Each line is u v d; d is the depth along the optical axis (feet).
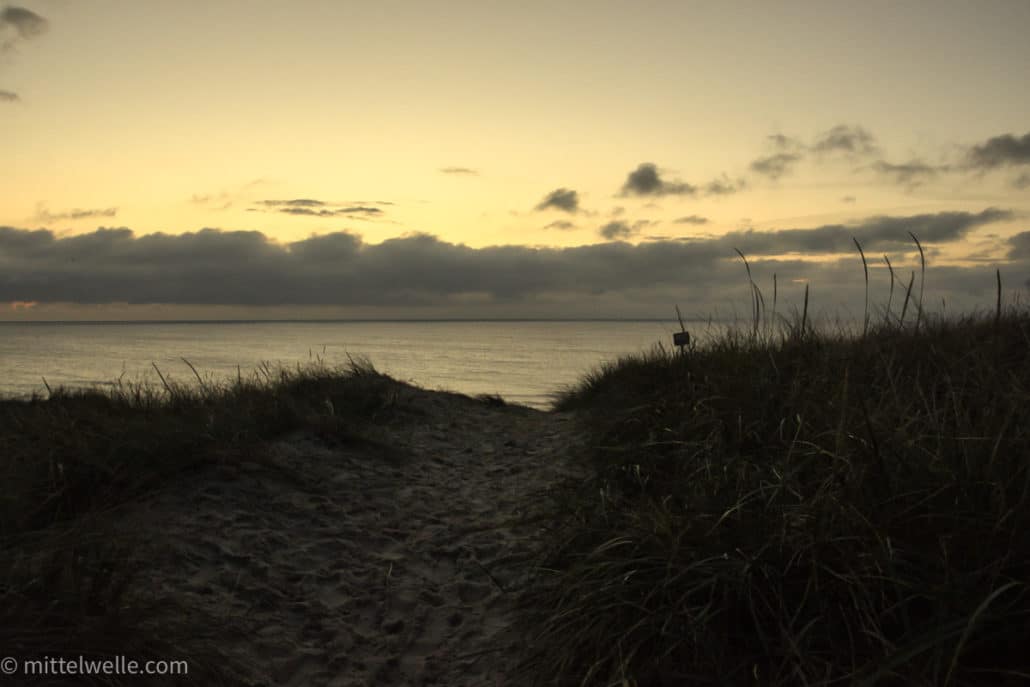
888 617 6.94
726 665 7.14
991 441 8.07
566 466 18.62
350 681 8.75
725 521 9.12
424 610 10.75
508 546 13.06
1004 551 6.72
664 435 15.49
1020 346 13.67
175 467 15.20
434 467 20.07
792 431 12.05
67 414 18.70
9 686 6.72
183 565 11.44
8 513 11.88
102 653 7.30
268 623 10.11
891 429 9.46
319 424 20.68
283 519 14.25
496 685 8.39
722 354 19.66
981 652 6.32
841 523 7.80
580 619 8.29
